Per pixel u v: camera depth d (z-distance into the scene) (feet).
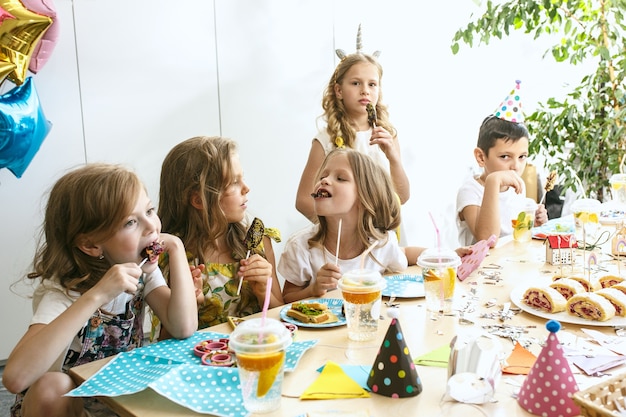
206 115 10.19
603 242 6.46
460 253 5.90
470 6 13.46
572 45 12.00
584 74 14.29
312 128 11.47
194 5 9.85
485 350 3.19
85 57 8.97
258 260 5.29
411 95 12.71
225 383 3.28
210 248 5.74
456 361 3.18
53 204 4.37
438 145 13.34
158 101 9.70
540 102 13.23
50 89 8.75
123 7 9.20
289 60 11.00
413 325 4.16
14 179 8.60
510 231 7.87
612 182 7.75
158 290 4.64
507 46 14.20
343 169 5.46
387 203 5.67
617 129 11.09
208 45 10.07
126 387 3.27
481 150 7.99
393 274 5.63
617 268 5.46
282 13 10.78
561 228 6.75
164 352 3.84
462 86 13.58
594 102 11.30
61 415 3.53
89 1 8.90
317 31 11.24
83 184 4.25
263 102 10.78
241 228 5.90
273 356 2.94
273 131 10.98
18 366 3.60
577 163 12.37
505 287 4.96
